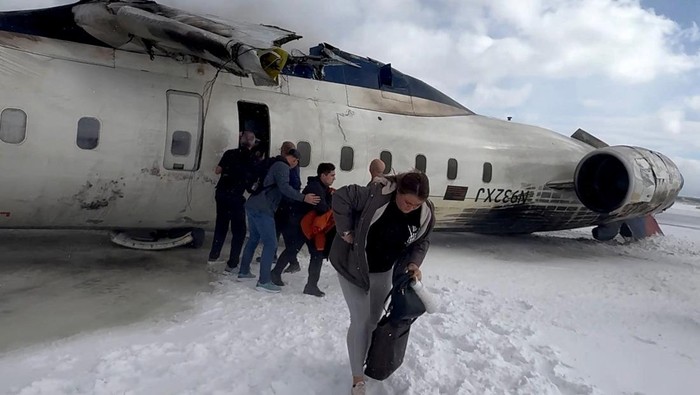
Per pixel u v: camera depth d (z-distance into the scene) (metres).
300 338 4.39
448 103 10.16
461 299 5.89
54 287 5.63
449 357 4.07
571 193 10.66
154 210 6.97
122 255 7.27
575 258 10.09
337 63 7.67
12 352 3.85
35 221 6.44
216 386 3.46
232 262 6.64
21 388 3.22
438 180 9.11
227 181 6.54
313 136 7.89
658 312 6.21
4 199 6.04
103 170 6.39
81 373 3.54
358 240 3.21
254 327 4.61
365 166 8.32
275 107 7.75
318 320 4.88
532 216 10.60
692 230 19.77
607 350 4.64
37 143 5.98
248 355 3.99
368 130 8.47
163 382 3.47
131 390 3.32
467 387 3.54
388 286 3.57
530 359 4.13
